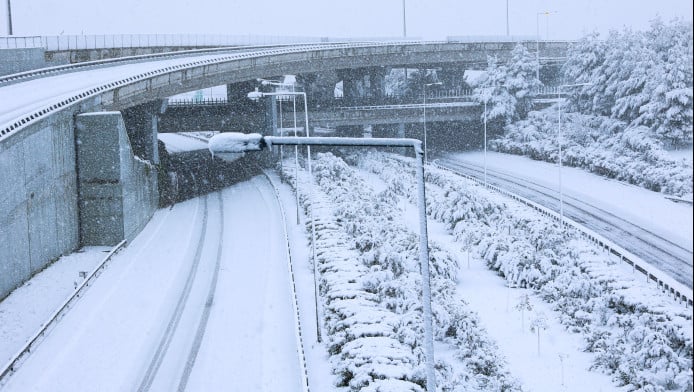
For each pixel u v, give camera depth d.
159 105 74.62
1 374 26.55
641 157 79.12
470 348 28.98
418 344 27.59
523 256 41.00
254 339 31.38
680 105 82.25
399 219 55.50
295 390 25.70
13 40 65.38
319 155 90.62
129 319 34.56
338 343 28.05
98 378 27.44
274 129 94.00
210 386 26.56
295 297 34.84
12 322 33.81
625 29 93.88
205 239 53.00
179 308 36.34
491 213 56.16
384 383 23.05
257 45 91.00
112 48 76.06
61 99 47.81
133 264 45.44
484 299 37.78
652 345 27.09
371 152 108.19
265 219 60.09
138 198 55.66
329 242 45.19
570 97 100.56
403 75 145.12
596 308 33.16
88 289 39.28
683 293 33.41
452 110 106.44
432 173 80.81
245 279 41.50
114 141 49.34
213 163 102.19
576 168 84.94
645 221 57.44
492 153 103.94
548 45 122.25
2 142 36.84
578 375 27.36
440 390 23.92
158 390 26.36
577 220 58.69
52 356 29.59
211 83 77.12
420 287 34.62
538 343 30.27
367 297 33.03
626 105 88.19
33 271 41.56
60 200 46.28
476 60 114.50
